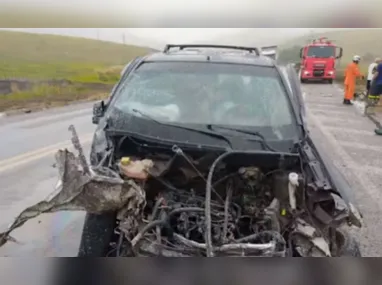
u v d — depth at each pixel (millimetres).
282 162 3295
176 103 3928
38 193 5672
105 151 3428
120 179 2883
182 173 3365
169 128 3672
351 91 15031
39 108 12844
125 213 2840
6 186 5879
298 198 3068
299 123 3793
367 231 4848
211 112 3855
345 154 8148
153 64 4332
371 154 8180
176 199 3293
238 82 4113
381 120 11930
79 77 18641
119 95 4102
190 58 4418
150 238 2865
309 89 21125
